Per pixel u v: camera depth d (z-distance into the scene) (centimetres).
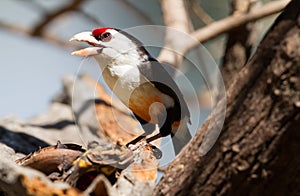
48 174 770
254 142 662
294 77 636
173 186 723
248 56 1189
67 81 1365
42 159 765
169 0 1126
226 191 690
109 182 739
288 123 641
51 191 622
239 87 676
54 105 1356
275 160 655
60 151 771
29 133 1091
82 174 740
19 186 636
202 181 702
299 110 634
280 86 642
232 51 1184
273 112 649
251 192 682
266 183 670
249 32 1189
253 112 661
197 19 1350
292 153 647
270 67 650
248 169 670
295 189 668
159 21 1437
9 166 645
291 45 639
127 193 760
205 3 1370
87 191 664
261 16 1139
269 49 655
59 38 1353
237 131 671
